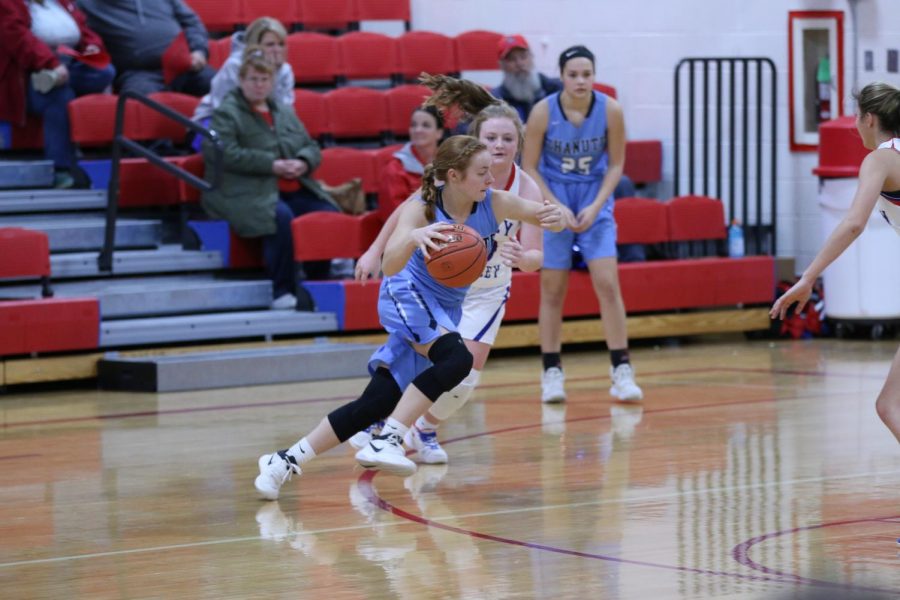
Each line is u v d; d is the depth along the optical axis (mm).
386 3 19859
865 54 17859
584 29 19531
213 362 13586
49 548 7039
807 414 11141
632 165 18641
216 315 14859
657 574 6262
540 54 19781
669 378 13734
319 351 14164
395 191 14281
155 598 6004
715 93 18688
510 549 6816
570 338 16156
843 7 17953
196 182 14641
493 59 19453
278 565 6570
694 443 9898
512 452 9711
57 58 15797
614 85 19406
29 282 14812
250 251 15594
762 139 18438
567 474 8828
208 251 15547
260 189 15234
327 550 6867
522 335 15930
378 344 15383
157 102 14625
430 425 9266
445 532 7230
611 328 12141
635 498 8008
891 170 7148
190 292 14906
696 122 18859
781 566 6363
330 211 15648
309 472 9141
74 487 8727
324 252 15188
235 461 9562
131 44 16797
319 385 13711
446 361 7973
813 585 6020
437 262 7789
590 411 11617
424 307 8094
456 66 19281
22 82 15711
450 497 8188
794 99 18141
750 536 6984
